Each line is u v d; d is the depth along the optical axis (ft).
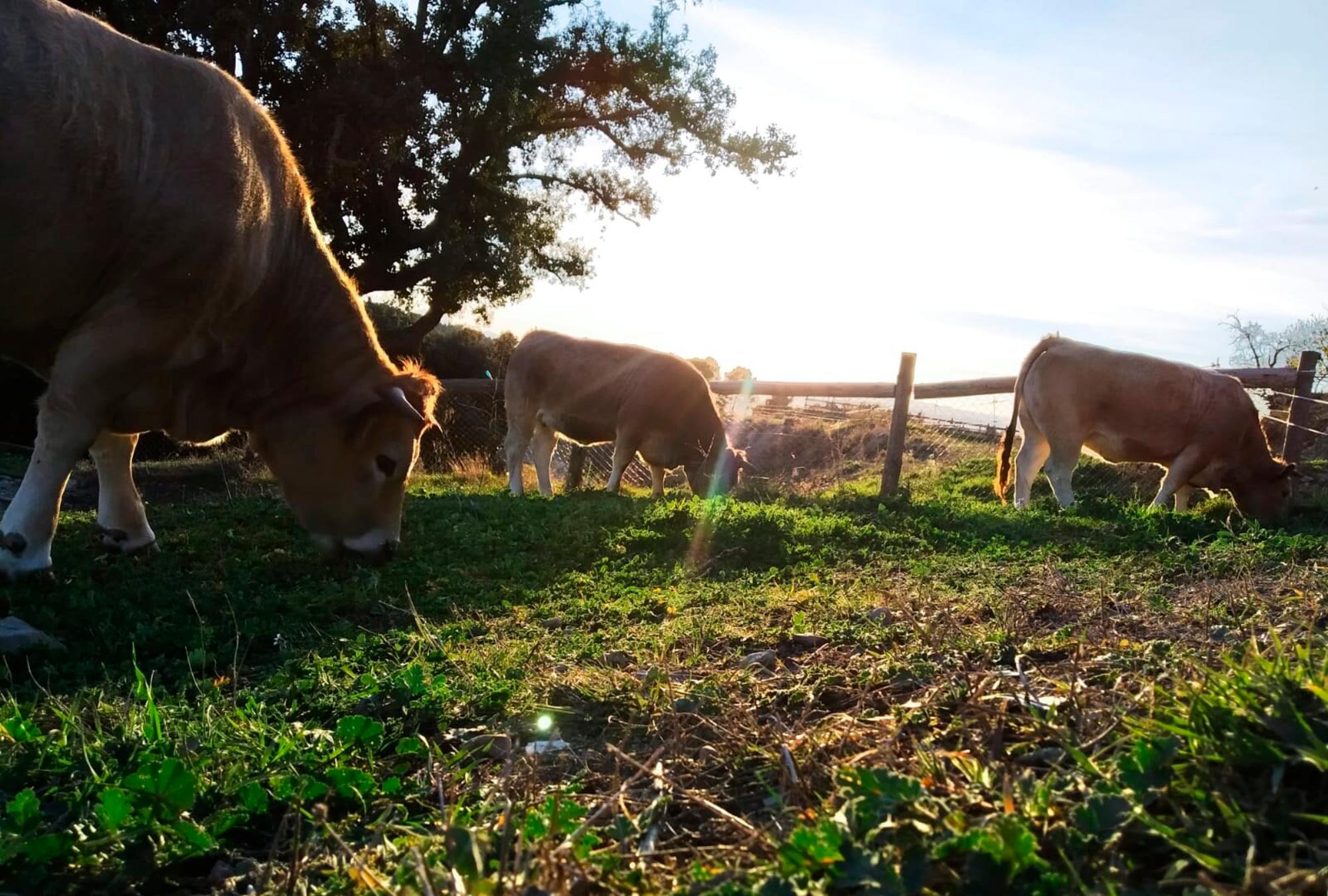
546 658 13.67
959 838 5.24
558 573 21.09
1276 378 37.47
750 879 5.51
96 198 15.07
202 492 41.93
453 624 16.63
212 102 16.46
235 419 18.22
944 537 24.43
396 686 11.55
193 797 7.91
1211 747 6.06
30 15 14.33
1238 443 32.42
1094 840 5.42
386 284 64.95
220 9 53.42
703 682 11.09
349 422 18.30
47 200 14.62
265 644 15.61
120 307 15.94
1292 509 33.68
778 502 31.40
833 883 5.26
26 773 8.77
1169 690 7.39
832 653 12.43
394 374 18.98
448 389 51.06
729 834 6.85
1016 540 24.36
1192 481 33.58
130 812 7.59
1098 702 7.85
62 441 16.29
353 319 18.83
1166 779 5.89
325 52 60.29
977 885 5.06
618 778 8.02
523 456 43.91
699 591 18.58
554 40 63.05
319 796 8.41
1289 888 4.65
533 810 7.27
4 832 7.40
